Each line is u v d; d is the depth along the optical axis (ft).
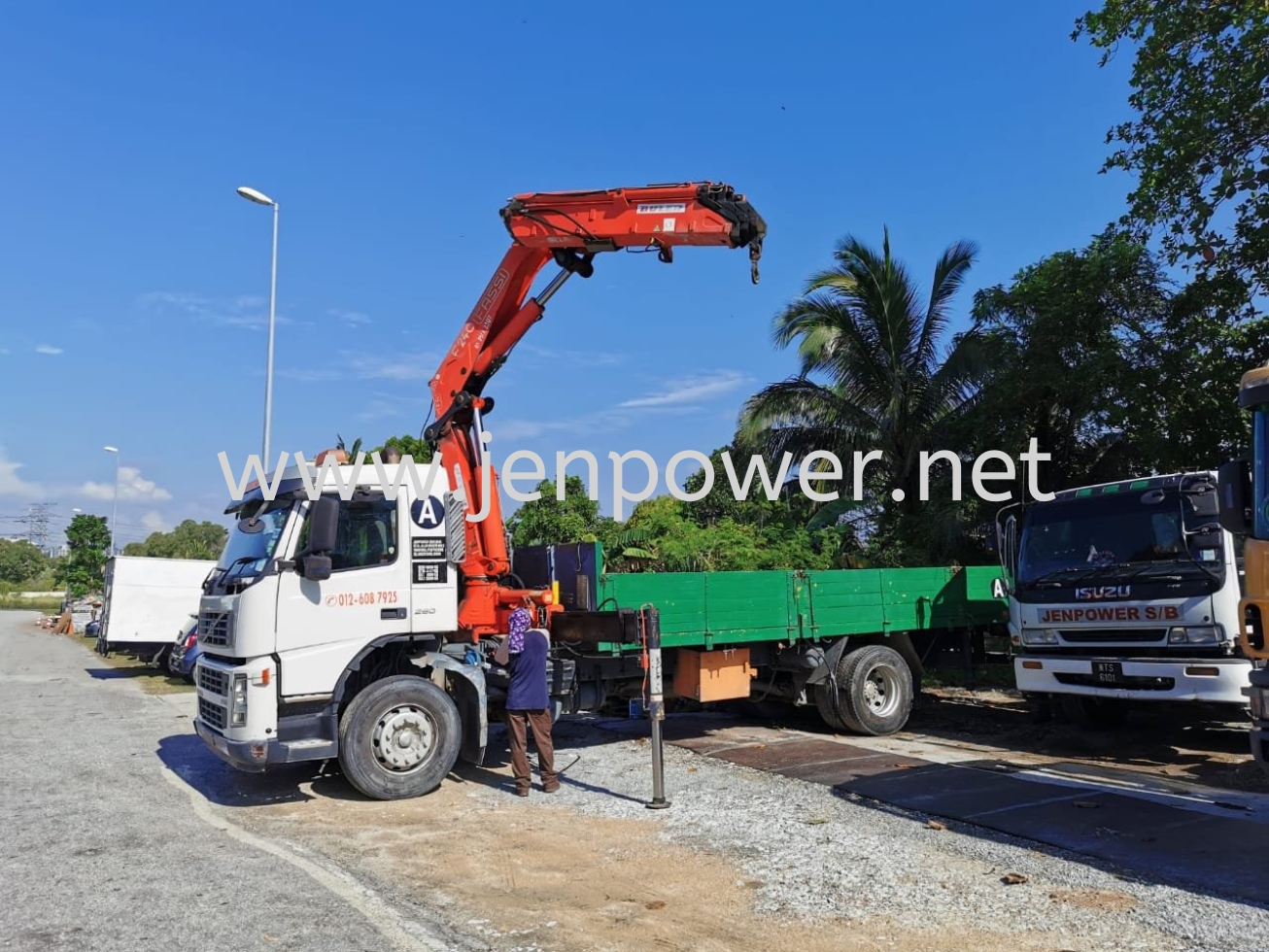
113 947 15.46
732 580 32.81
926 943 15.46
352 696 27.73
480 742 28.48
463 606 30.27
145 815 24.84
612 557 52.75
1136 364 52.08
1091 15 48.14
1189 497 29.27
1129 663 29.76
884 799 24.84
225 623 26.32
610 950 15.37
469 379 32.07
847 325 62.85
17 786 28.71
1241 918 15.99
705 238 29.35
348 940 15.70
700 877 19.13
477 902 17.76
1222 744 33.24
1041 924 16.08
